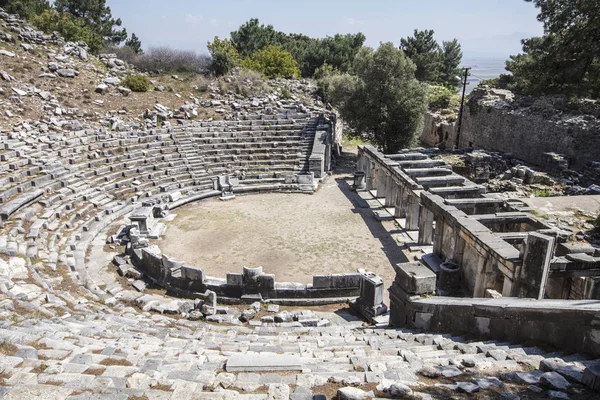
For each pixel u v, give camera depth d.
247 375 8.42
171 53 50.31
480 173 33.31
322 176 36.12
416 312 13.74
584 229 19.03
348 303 18.22
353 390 6.95
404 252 23.23
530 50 40.56
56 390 6.96
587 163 28.55
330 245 24.05
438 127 51.12
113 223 25.25
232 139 37.34
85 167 28.73
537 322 9.79
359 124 41.75
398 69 39.91
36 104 33.03
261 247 23.73
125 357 9.28
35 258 18.44
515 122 37.22
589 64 34.28
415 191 24.78
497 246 15.08
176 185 31.45
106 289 18.55
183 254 22.80
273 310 17.42
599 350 8.39
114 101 38.03
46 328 11.23
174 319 16.08
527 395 6.86
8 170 24.73
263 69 57.41
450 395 6.94
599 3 30.41
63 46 42.59
